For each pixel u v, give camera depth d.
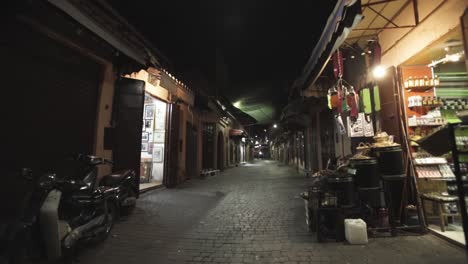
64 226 3.25
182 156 10.86
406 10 4.67
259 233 4.55
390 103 5.03
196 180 12.23
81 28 4.71
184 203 6.88
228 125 22.20
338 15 3.74
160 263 3.42
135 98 6.68
